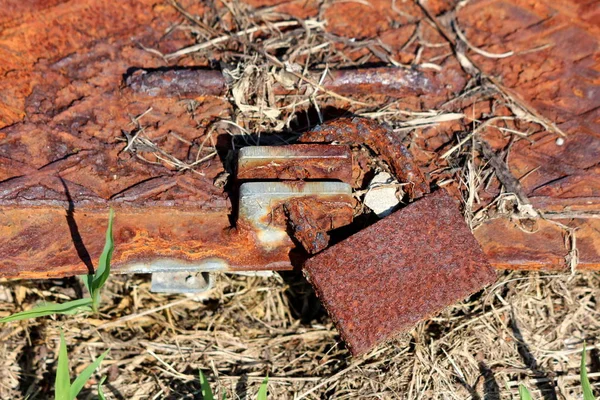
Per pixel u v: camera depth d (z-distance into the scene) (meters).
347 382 0.51
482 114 0.53
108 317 0.53
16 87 0.52
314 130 0.50
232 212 0.49
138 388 0.52
